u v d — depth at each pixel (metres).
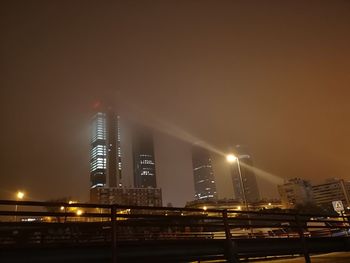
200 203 150.88
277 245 13.80
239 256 12.08
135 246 9.81
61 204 8.14
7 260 7.92
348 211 51.75
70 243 8.70
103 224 8.53
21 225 7.67
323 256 19.78
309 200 165.25
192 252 10.90
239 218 11.91
